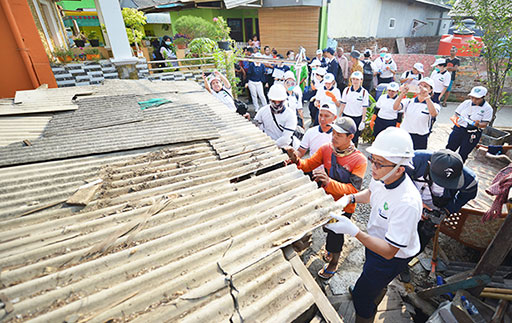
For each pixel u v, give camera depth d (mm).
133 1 9867
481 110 5031
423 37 19797
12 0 5184
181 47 10547
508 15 5953
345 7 13836
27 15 5398
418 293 3176
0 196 1755
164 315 1218
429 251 3898
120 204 1775
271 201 1937
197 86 5254
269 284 1451
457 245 4035
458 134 5418
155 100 3980
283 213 1854
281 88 3900
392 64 10523
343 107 6230
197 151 2492
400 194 2176
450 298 3078
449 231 3689
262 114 4289
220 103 4059
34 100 3852
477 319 2615
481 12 6230
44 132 2803
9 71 5570
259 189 2074
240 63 11250
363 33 15992
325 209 1933
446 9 23453
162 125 3031
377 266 2449
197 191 1951
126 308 1213
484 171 5062
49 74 5945
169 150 2488
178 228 1644
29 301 1169
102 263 1373
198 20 10938
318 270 3629
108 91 4586
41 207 1687
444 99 10570
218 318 1265
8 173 2016
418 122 5219
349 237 4211
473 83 10609
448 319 2596
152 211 1723
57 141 2566
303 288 1495
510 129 6586
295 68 8750
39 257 1381
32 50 5629
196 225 1654
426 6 21062
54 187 1867
